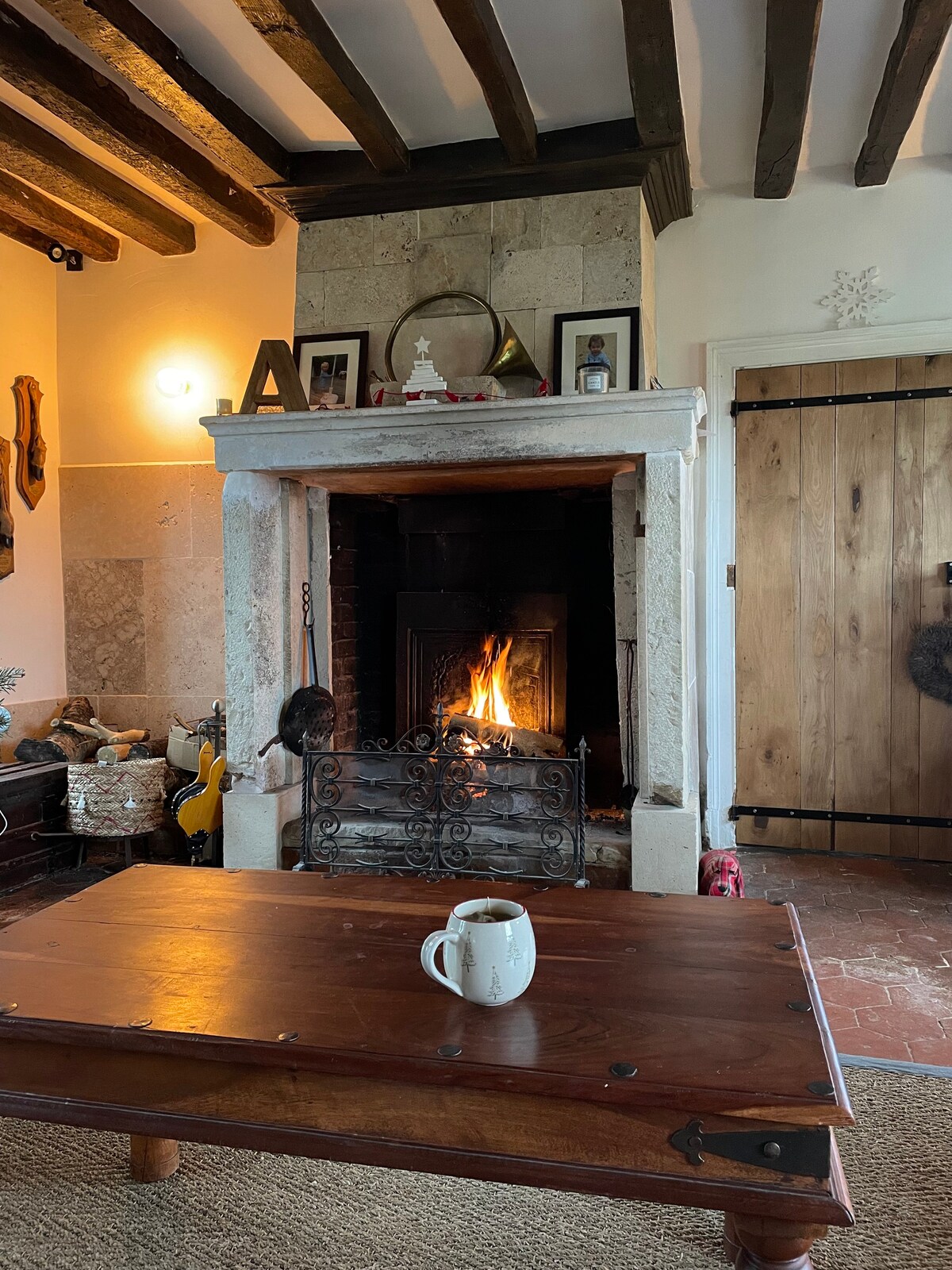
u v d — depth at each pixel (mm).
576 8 2473
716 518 3779
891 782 3701
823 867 3598
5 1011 1266
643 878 2771
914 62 2643
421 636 3662
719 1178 1045
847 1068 2139
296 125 3092
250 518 3098
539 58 2689
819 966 2697
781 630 3787
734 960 1428
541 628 3525
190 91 2715
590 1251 1566
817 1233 1083
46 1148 1866
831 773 3766
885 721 3695
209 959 1443
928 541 3604
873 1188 1708
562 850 2844
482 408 2795
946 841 3656
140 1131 1215
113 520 4195
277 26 2336
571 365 3084
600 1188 1066
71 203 3578
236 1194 1721
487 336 3189
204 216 3850
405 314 3229
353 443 2979
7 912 3205
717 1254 1557
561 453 2799
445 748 3033
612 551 3404
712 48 2725
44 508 4172
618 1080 1077
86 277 4219
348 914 1649
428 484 3369
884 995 2516
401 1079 1118
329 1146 1151
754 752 3852
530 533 3566
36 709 4082
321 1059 1143
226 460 3104
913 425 3590
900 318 3551
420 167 3191
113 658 4227
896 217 3537
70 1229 1622
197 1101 1214
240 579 3117
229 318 4051
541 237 3164
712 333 3750
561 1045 1158
